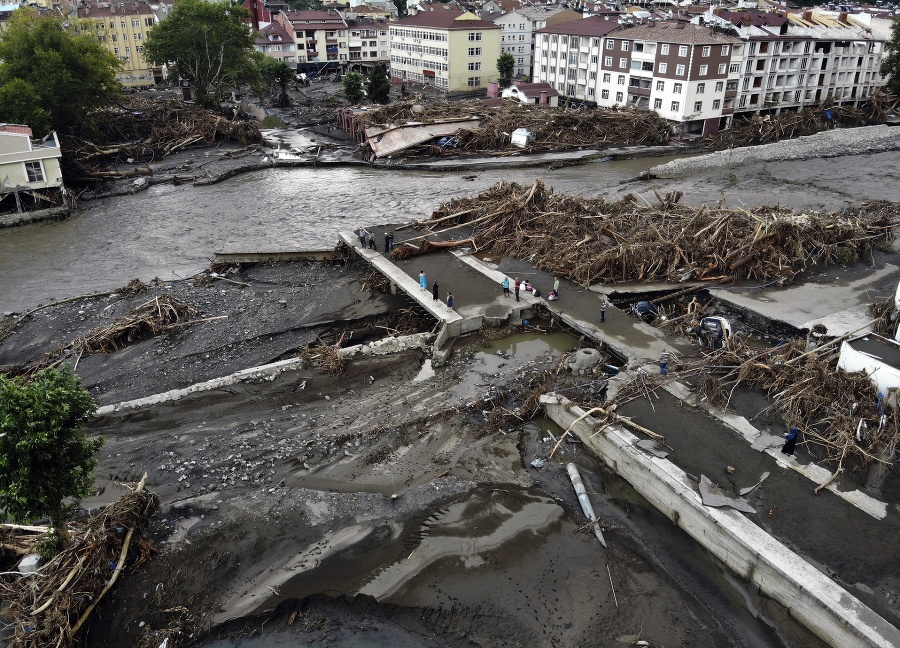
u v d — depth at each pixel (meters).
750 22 84.88
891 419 22.62
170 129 79.25
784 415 23.52
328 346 31.92
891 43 90.06
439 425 25.77
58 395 17.75
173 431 25.89
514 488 22.36
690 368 26.91
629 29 87.19
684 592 18.75
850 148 72.75
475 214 43.88
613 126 78.81
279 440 25.05
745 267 35.31
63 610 17.47
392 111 83.19
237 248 43.62
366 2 178.25
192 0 88.38
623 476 23.16
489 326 31.98
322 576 19.20
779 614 18.12
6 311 37.59
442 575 19.03
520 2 155.62
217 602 18.66
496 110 83.31
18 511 17.47
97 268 44.12
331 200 59.34
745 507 19.94
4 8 140.88
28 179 53.75
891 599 17.00
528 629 17.50
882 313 30.33
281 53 138.38
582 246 37.00
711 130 82.50
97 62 67.19
